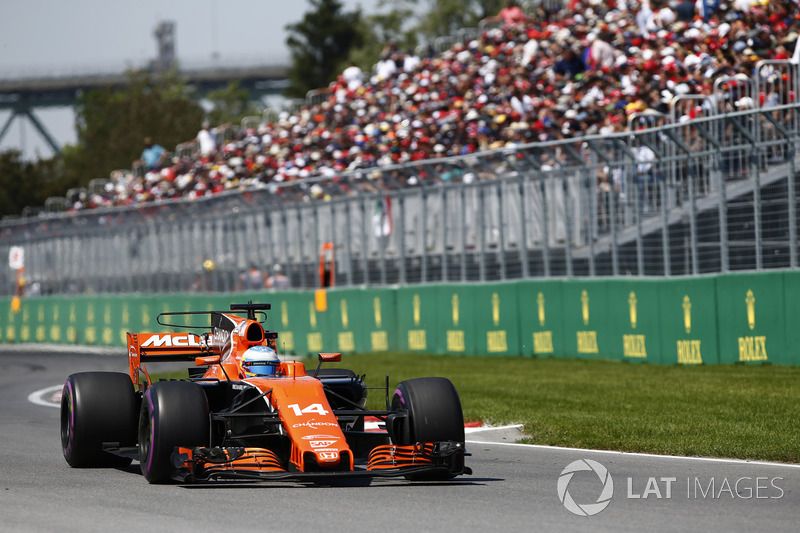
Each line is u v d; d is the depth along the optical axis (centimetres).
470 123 9725
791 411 4178
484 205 7612
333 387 3281
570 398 4975
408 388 3002
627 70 8838
